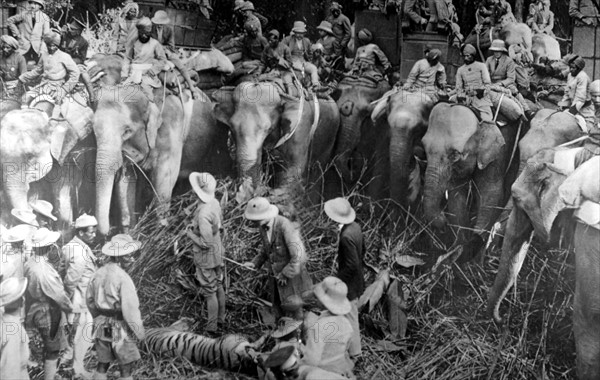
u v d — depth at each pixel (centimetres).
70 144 1551
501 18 1942
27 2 1725
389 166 1692
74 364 1359
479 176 1628
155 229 1552
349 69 1873
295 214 1581
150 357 1400
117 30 1842
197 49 1739
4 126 1507
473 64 1670
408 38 1806
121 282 1302
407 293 1545
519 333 1512
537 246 1584
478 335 1508
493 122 1625
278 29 2155
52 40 1570
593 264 1372
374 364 1435
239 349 1373
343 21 1942
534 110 1716
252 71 1723
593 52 1952
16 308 1303
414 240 1639
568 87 1703
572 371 1468
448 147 1598
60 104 1552
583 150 1436
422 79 1708
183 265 1516
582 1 1961
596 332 1387
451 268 1590
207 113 1670
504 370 1452
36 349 1428
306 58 1789
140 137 1573
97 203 1527
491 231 1617
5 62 1639
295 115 1645
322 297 1291
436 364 1462
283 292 1415
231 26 2061
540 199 1435
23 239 1325
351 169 1780
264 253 1437
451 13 1842
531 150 1589
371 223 1683
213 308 1441
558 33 2164
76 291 1388
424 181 1628
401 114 1653
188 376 1370
